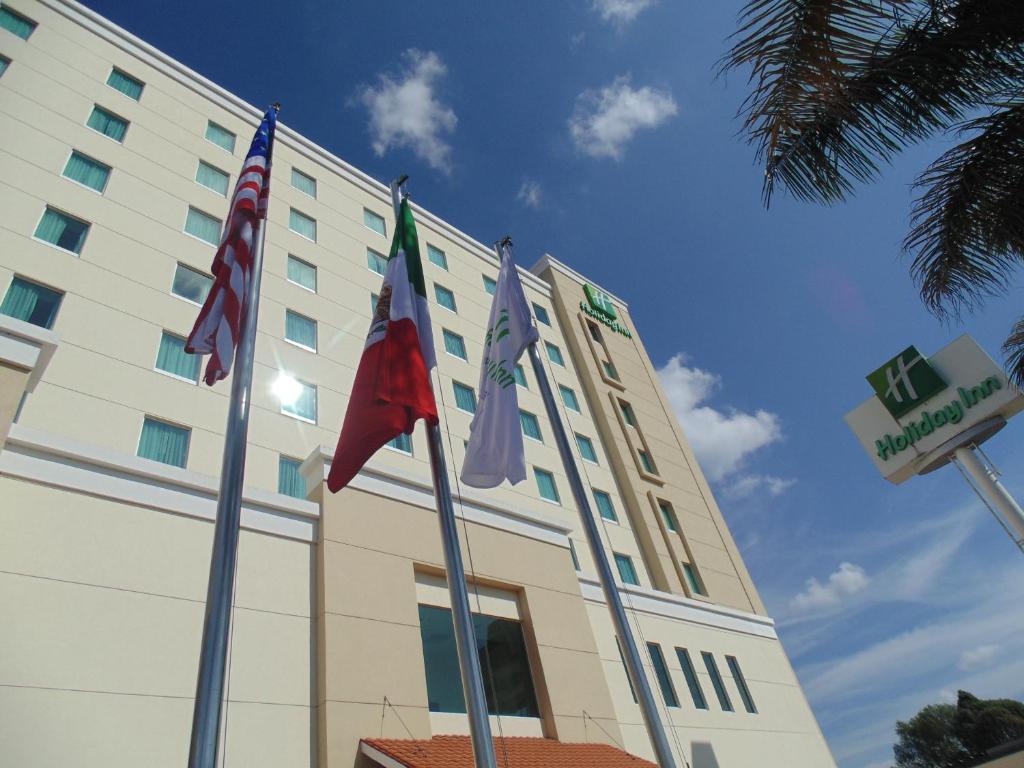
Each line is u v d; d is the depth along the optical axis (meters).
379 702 12.34
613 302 40.75
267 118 10.87
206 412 16.70
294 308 21.66
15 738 8.77
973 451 25.34
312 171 27.25
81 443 11.70
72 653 9.88
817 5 6.78
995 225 7.53
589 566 24.00
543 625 16.30
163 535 11.91
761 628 27.77
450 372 25.81
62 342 15.16
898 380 27.56
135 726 9.88
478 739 6.55
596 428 31.19
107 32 22.62
